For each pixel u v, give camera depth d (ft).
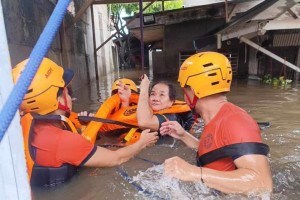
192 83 5.87
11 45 13.46
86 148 6.87
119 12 87.35
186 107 10.77
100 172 7.23
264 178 4.86
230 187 4.93
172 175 5.26
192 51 40.73
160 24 38.83
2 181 2.92
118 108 11.03
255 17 23.81
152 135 8.77
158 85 10.77
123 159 7.72
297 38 29.04
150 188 6.23
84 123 10.17
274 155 8.42
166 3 88.69
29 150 6.35
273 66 31.09
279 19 23.36
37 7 19.08
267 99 18.92
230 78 5.93
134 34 44.39
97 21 53.57
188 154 8.59
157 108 10.49
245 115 5.49
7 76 2.98
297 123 12.34
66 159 6.59
